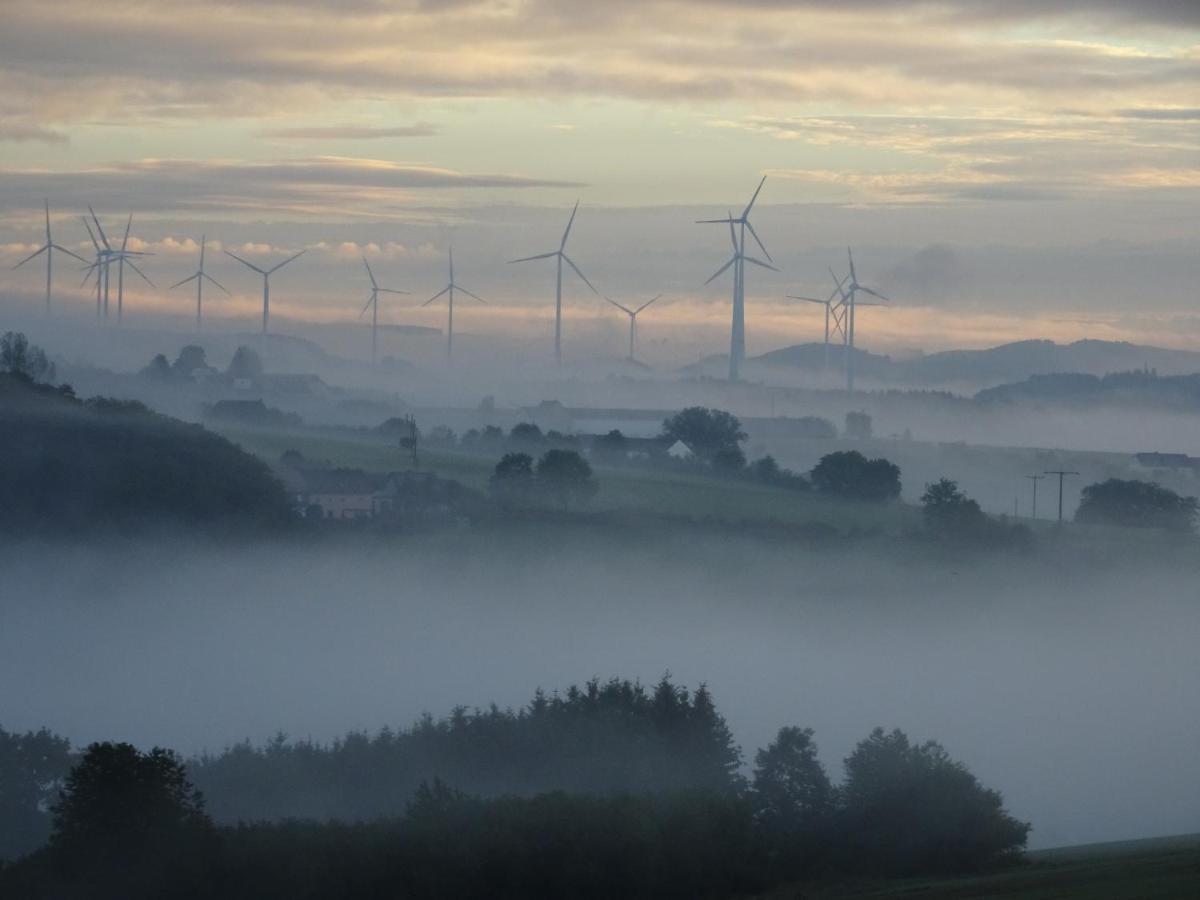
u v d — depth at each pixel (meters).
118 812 115.50
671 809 124.25
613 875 117.56
